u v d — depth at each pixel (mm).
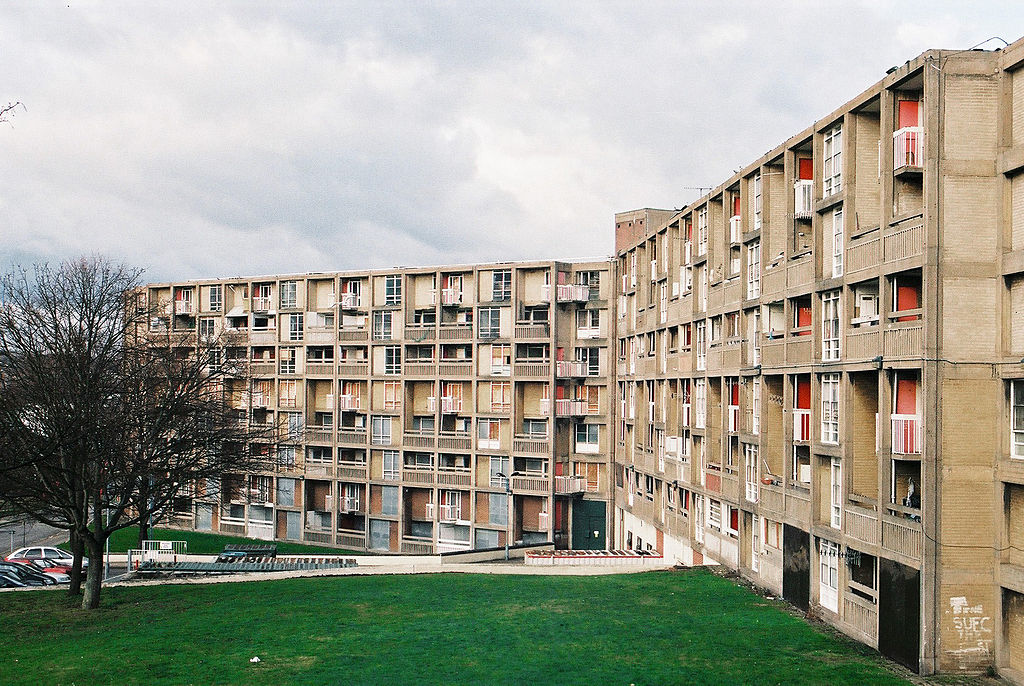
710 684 24016
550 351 67938
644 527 56625
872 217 28547
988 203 23688
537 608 34031
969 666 23531
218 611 35375
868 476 28562
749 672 24891
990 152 23781
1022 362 22625
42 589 42812
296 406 77250
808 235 33562
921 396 24359
